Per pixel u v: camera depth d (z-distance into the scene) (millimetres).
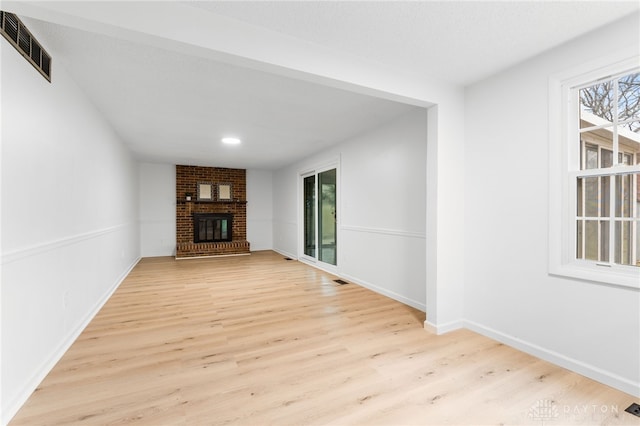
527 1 1541
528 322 2176
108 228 3590
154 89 2674
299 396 1688
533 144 2129
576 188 1966
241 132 4109
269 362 2072
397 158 3498
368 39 1916
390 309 3207
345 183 4574
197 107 3135
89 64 2215
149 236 6730
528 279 2172
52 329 1999
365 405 1612
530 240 2152
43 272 1877
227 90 2709
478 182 2518
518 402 1634
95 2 1405
